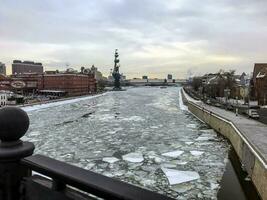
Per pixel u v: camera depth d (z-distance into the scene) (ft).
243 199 46.34
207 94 288.10
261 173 47.60
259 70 251.19
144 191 3.78
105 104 235.40
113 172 59.36
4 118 4.91
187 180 54.19
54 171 4.45
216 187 50.60
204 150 78.33
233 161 69.36
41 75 342.85
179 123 130.41
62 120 143.23
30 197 4.93
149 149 78.95
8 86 293.84
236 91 271.69
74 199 4.31
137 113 169.27
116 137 96.27
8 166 5.01
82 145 84.74
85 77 373.61
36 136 100.48
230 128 91.76
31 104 220.23
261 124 93.61
